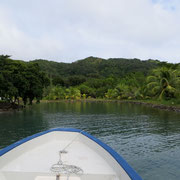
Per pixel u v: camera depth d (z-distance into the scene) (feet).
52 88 197.57
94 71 385.09
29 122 51.08
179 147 28.04
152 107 94.94
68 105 120.67
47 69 353.92
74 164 12.76
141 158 23.73
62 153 14.64
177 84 87.15
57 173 10.71
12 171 11.72
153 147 28.12
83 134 17.38
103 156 13.80
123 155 24.88
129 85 171.22
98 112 75.10
